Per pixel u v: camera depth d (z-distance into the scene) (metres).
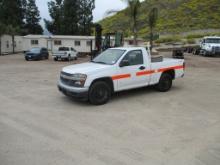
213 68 18.06
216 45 29.11
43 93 9.74
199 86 11.14
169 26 62.03
